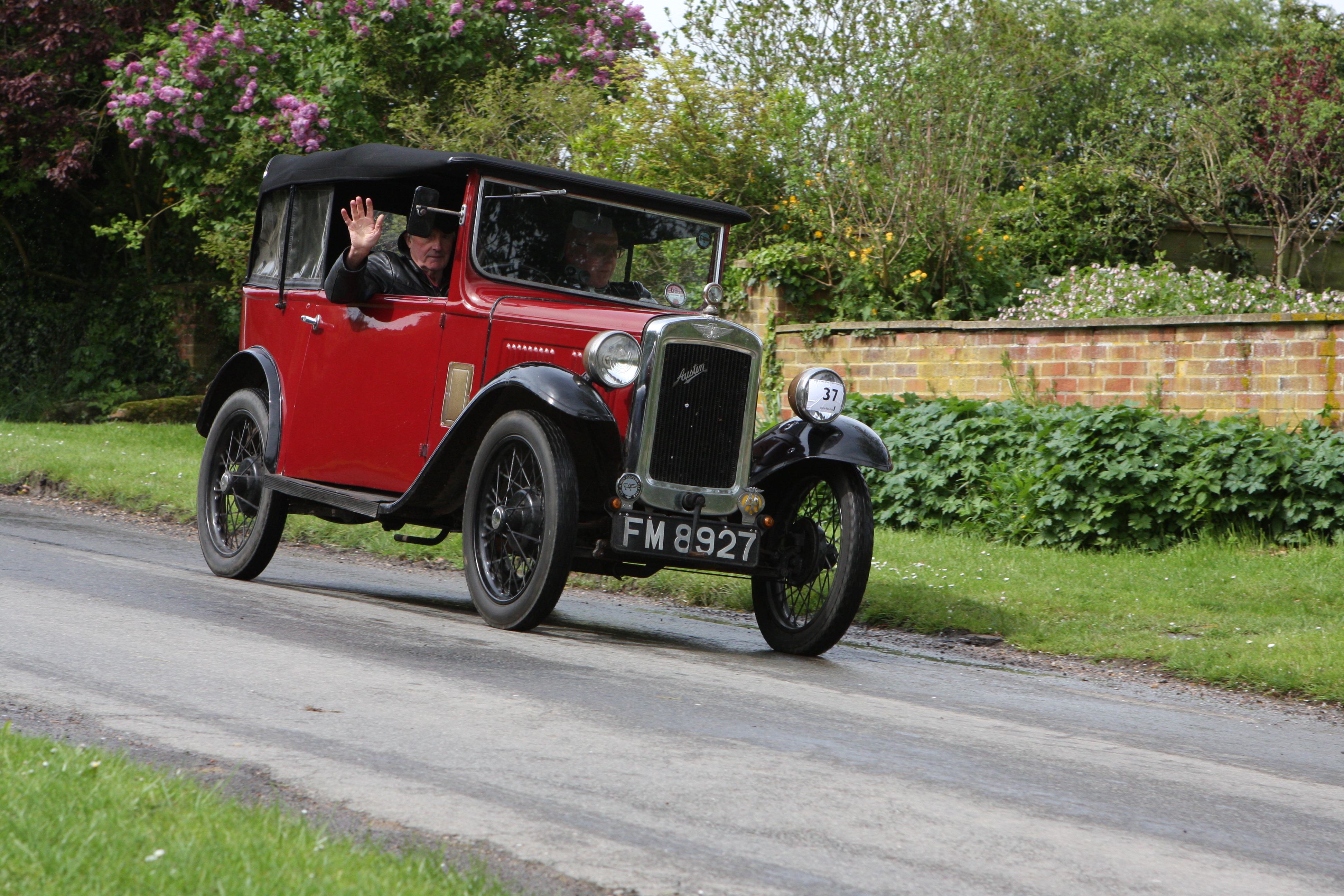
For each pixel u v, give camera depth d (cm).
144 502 1372
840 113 1838
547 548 716
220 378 998
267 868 314
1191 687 747
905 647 843
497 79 2038
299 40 2153
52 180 2581
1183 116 2581
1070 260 2131
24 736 426
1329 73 2512
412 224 796
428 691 557
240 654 616
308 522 1242
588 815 397
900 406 1453
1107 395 1373
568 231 841
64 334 2783
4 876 300
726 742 502
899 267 1755
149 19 2483
